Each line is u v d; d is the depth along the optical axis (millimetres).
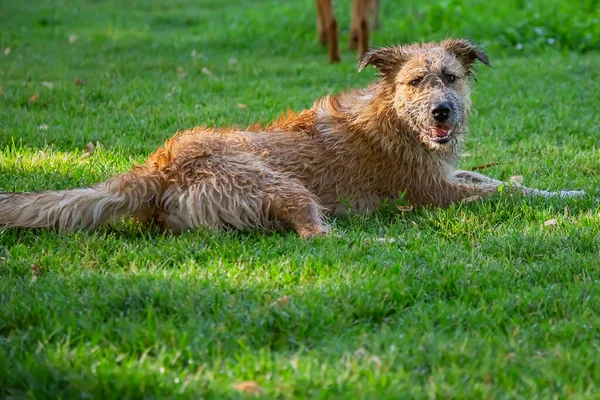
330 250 6832
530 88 14266
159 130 11352
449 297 6129
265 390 4668
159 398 4562
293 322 5473
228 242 7094
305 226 7445
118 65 16531
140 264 6629
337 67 16547
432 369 4910
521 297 5938
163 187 7496
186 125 11586
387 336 5328
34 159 9430
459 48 8484
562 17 19766
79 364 4910
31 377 4734
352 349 5188
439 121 7852
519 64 16453
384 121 8180
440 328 5543
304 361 4941
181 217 7473
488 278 6277
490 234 7324
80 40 20484
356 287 5980
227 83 14703
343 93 8742
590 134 11430
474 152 10609
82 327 5410
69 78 15070
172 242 7074
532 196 8336
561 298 5953
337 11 22844
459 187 8500
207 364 4988
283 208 7480
